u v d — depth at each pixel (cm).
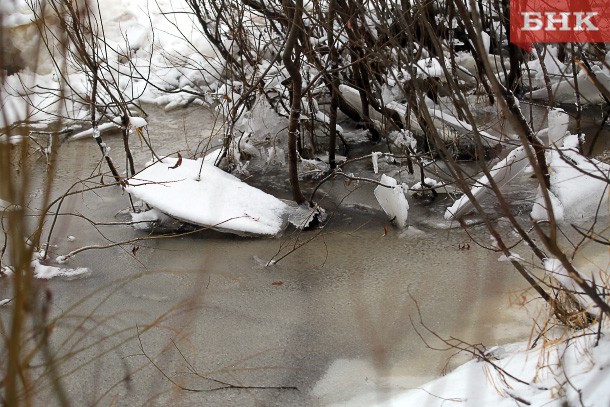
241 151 693
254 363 418
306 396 385
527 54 711
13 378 159
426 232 568
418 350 414
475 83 764
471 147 677
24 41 648
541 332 366
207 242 573
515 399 301
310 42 619
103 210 640
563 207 551
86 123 812
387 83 625
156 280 520
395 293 483
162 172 616
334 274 516
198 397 390
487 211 587
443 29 591
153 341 446
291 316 466
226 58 682
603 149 677
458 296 469
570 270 290
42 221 162
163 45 982
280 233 578
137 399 390
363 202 630
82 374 411
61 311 482
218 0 762
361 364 407
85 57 596
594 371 303
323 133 759
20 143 153
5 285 446
